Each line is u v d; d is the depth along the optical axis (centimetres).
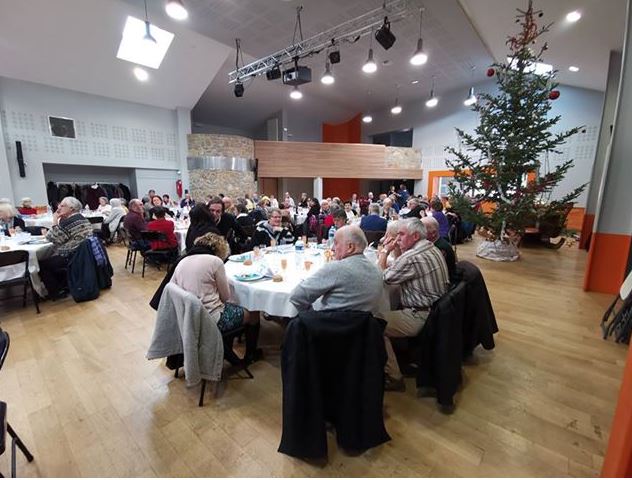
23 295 325
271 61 693
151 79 752
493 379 198
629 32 300
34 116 675
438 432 155
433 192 1122
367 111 1272
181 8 362
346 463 137
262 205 686
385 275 188
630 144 321
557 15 433
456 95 1030
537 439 150
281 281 188
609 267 348
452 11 537
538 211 488
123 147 807
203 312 166
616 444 86
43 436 152
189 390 187
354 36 600
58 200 738
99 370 207
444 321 163
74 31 582
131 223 436
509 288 371
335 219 296
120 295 343
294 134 1179
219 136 886
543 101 455
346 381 134
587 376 201
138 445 147
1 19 526
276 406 174
